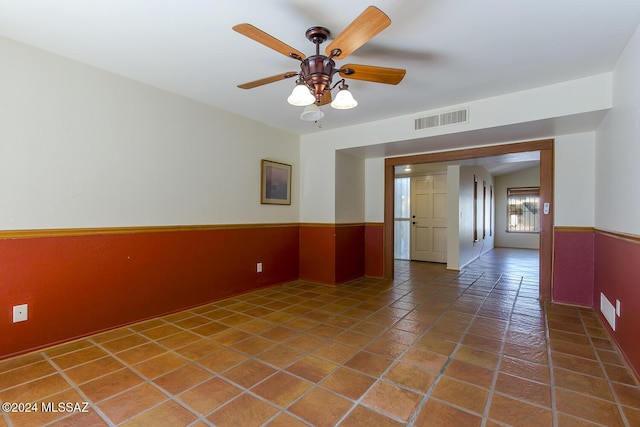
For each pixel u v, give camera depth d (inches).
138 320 116.0
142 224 117.3
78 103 100.8
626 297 87.5
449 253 225.3
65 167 98.3
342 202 181.9
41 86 93.4
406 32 82.7
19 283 89.9
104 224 107.3
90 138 103.7
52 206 95.8
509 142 152.6
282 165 176.2
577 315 125.1
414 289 167.9
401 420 63.1
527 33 83.3
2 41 87.0
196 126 134.4
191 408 66.9
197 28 82.7
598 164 126.6
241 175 153.8
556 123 122.6
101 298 106.5
